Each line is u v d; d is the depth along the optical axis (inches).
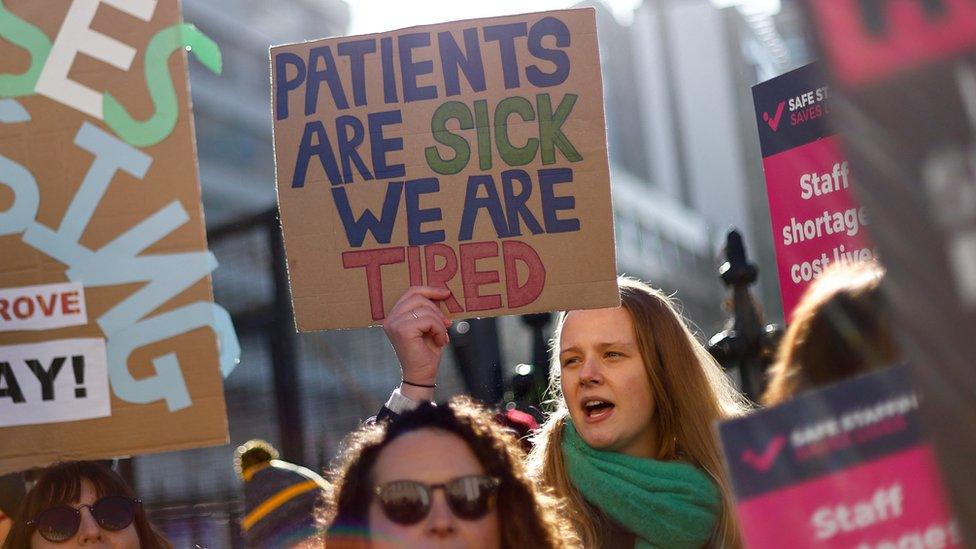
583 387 179.2
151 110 154.6
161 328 152.5
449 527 123.9
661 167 1969.7
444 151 164.7
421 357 157.6
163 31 155.2
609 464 175.2
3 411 153.1
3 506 186.5
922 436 96.8
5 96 155.9
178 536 366.9
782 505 98.8
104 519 166.9
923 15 67.5
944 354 68.3
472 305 162.2
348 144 165.9
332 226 165.0
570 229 162.6
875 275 119.1
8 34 156.6
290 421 376.2
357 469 129.3
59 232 154.2
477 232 163.2
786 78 204.7
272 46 169.0
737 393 204.8
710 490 173.0
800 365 121.3
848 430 98.3
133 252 153.4
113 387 152.3
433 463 125.3
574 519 175.2
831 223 198.4
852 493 97.8
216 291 382.0
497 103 165.2
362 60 167.2
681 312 224.5
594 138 163.8
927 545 96.1
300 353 384.2
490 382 379.6
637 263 1085.1
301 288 164.7
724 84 1932.8
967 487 69.2
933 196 67.7
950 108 66.8
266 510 198.7
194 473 374.3
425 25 166.9
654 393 180.2
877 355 116.3
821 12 70.8
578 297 161.8
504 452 129.4
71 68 155.9
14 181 155.3
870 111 69.2
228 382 381.1
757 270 311.1
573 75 165.0
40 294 153.7
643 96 2015.3
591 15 165.8
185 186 153.6
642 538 173.0
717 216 1902.1
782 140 205.2
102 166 154.6
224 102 2036.2
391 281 163.2
